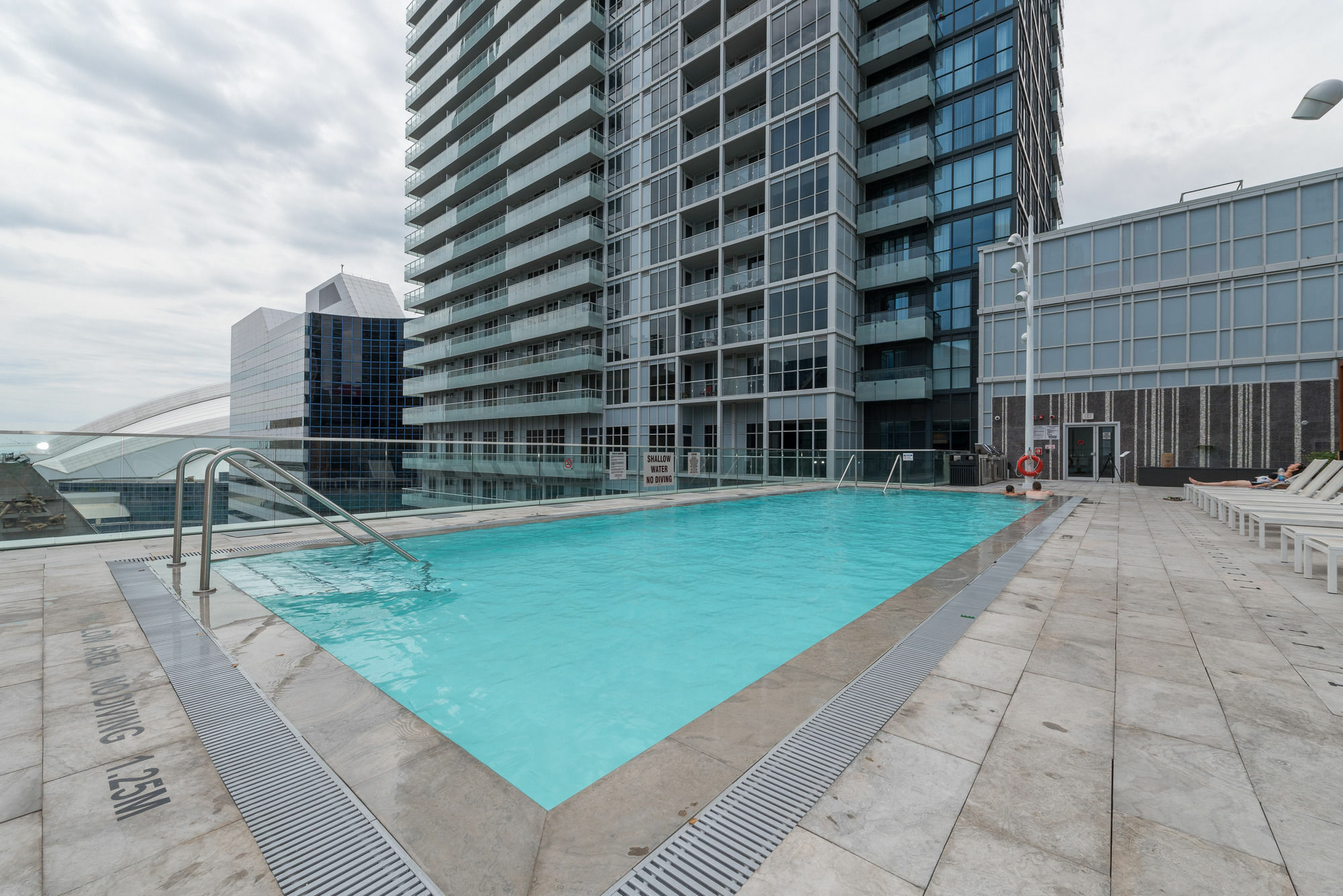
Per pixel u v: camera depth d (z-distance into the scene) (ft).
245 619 14.48
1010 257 83.61
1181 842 6.07
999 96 85.97
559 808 6.84
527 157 139.33
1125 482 74.33
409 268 185.98
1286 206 65.62
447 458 36.58
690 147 105.29
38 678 10.61
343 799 6.91
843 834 6.27
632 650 13.84
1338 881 5.44
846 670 11.35
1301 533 20.31
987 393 85.56
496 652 13.62
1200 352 70.13
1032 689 10.30
